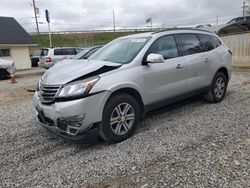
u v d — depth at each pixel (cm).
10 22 2727
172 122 479
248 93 694
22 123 527
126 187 284
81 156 362
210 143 379
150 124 474
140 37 483
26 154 378
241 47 1362
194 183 281
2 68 1440
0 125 520
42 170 330
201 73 537
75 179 305
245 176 289
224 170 303
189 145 376
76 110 351
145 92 430
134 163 333
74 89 356
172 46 490
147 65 432
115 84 381
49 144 410
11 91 982
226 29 1580
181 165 321
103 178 304
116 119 392
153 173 307
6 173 327
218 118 491
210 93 582
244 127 437
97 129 376
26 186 297
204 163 322
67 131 366
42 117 396
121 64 414
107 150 374
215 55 573
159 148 371
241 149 354
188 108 565
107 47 517
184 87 501
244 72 1141
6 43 2430
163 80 457
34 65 2622
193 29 555
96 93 362
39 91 413
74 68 410
